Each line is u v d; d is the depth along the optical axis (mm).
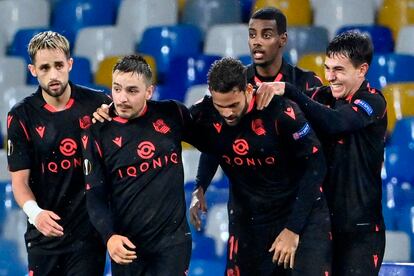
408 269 21594
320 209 18984
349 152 19281
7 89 33844
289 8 35469
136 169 18719
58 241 19906
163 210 18750
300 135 18422
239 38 34438
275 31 21094
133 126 18750
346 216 19375
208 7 36031
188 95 31969
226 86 17812
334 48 19312
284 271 19500
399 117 31594
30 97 19719
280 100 18516
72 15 37188
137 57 18656
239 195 19406
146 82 18562
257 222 19328
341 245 19562
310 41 33906
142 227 18781
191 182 29281
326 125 18688
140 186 18734
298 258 18844
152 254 18859
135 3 36625
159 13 36594
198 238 27234
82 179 19719
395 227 27922
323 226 18938
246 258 19547
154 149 18719
